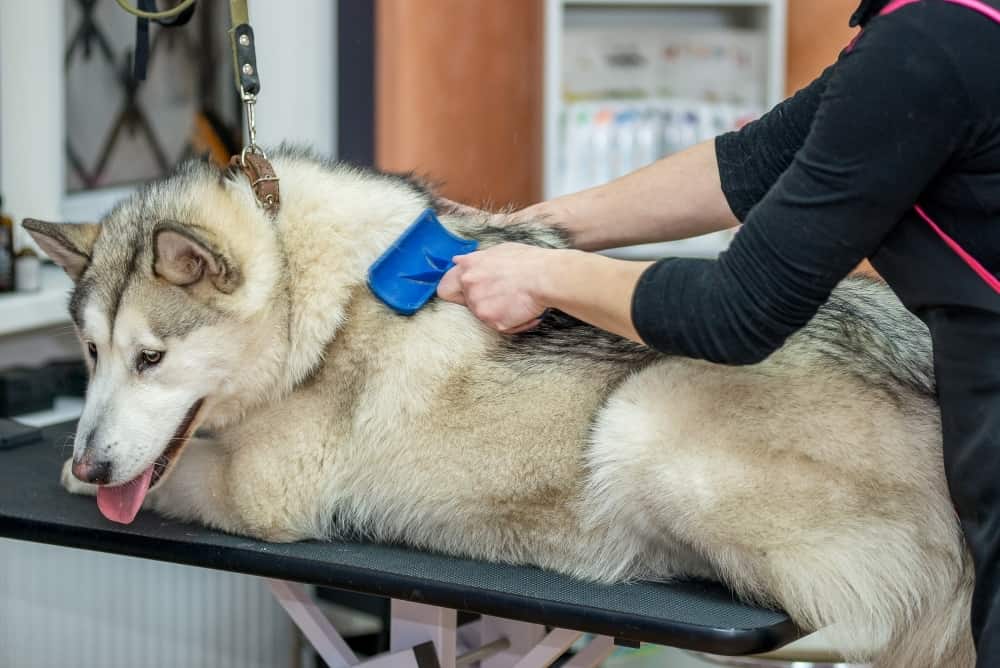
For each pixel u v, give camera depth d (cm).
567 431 167
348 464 177
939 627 153
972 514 125
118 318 164
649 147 349
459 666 196
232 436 179
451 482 172
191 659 273
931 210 125
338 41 339
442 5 346
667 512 157
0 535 175
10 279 267
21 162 290
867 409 153
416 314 173
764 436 153
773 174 173
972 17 114
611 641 187
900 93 114
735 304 128
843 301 171
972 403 123
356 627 305
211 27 327
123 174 327
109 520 171
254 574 163
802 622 151
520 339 172
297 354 173
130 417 163
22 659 241
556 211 194
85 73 312
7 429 217
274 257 171
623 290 141
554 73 337
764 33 364
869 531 151
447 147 354
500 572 163
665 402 160
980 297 122
